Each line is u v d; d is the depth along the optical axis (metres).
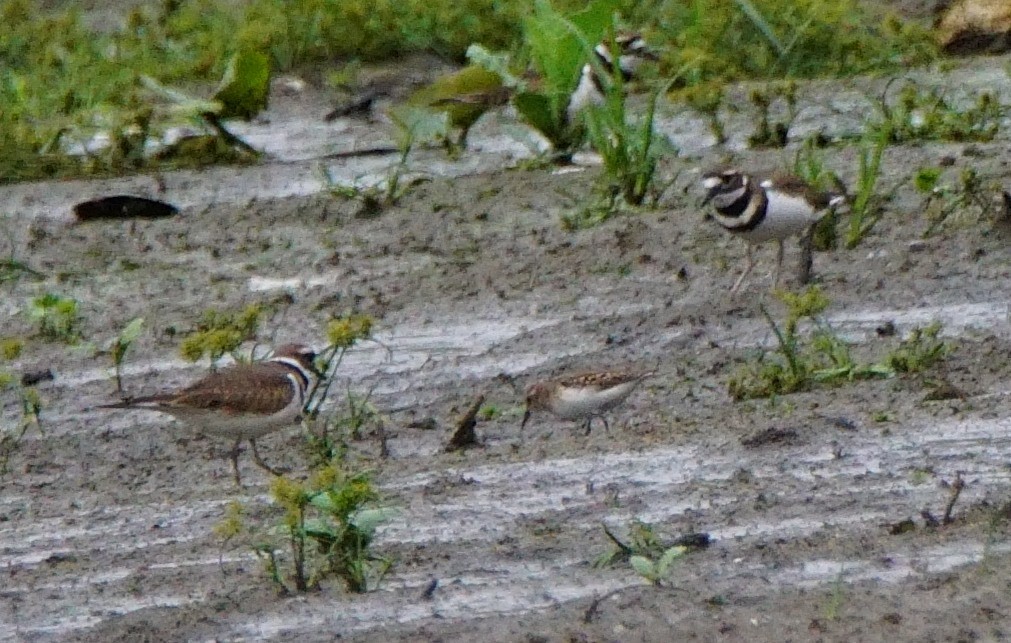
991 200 17.16
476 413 13.02
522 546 10.25
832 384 13.09
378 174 20.95
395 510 10.41
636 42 24.36
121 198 19.91
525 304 16.00
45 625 9.74
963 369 13.06
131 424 14.00
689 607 8.89
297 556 9.86
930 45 24.64
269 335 15.88
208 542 11.03
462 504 11.19
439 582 9.72
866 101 22.42
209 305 16.83
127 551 10.99
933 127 20.16
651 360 14.21
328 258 17.97
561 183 19.66
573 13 21.05
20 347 14.98
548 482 11.52
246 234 19.03
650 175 18.62
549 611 9.08
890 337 14.02
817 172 16.92
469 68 22.06
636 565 9.34
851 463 11.23
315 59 26.69
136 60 26.61
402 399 14.05
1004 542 9.49
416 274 17.14
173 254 18.64
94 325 16.55
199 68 26.12
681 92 21.66
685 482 11.21
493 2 27.20
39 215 20.30
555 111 20.75
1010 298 14.73
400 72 26.08
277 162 21.94
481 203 19.27
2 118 23.73
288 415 12.61
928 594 8.82
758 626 8.56
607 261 16.91
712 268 16.42
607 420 12.99
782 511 10.42
